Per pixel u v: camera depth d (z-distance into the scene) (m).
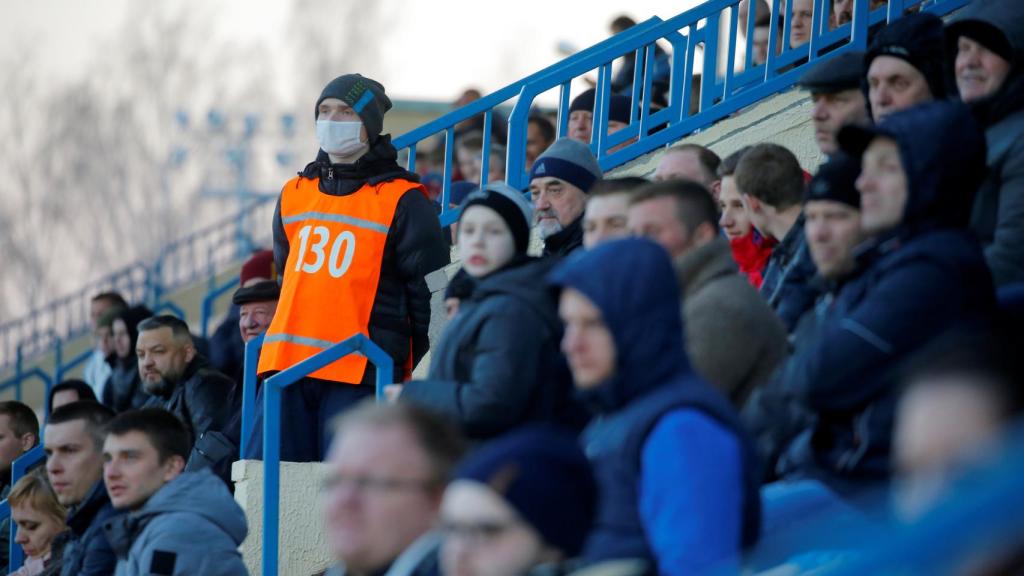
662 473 12.29
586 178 21.95
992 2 18.89
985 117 18.53
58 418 25.48
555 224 22.02
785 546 11.02
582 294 13.08
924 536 6.68
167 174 96.75
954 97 19.89
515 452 11.48
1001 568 6.77
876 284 14.66
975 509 6.61
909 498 8.13
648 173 28.19
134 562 19.22
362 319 25.42
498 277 17.95
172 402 29.25
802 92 27.80
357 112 25.84
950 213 14.62
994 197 18.12
